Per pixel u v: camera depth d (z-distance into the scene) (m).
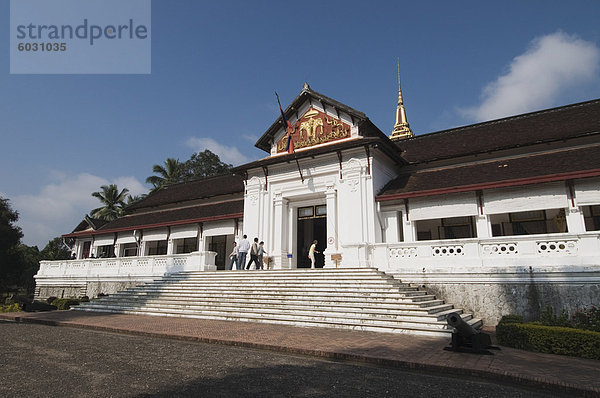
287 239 21.36
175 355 8.23
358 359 7.73
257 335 10.16
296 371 6.87
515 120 22.33
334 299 12.86
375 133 21.45
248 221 22.12
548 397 5.70
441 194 17.25
